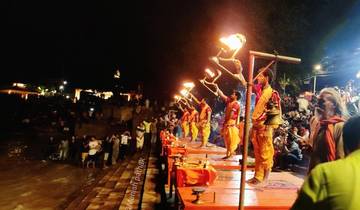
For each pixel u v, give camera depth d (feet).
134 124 137.08
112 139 94.99
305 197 7.06
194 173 23.45
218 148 46.42
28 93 234.79
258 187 23.26
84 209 53.11
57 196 64.64
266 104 23.31
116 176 77.25
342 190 6.72
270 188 23.15
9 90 223.10
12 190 68.49
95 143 92.84
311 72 51.21
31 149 116.47
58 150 103.96
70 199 62.49
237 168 31.07
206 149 44.42
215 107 72.84
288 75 50.67
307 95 46.60
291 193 21.74
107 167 91.86
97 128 135.54
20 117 165.37
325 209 6.83
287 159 39.34
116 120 160.25
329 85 52.13
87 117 157.99
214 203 18.76
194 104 75.66
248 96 15.33
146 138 124.16
